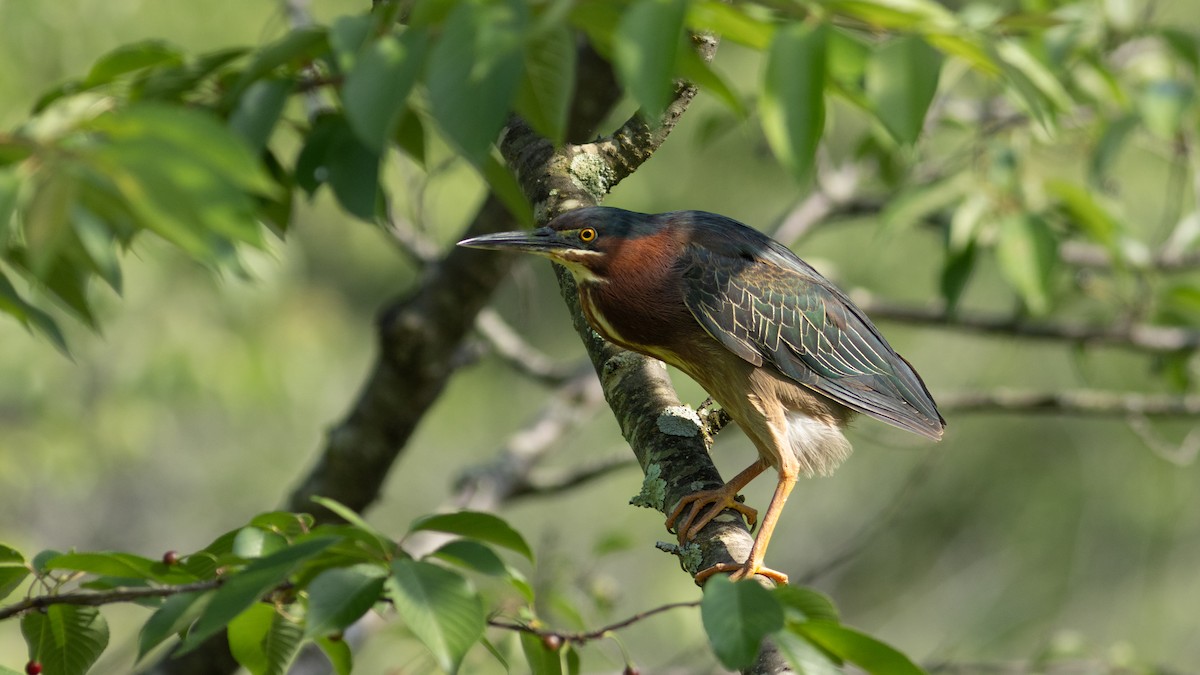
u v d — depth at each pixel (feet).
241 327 59.82
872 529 35.58
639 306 24.70
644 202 65.31
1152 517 74.79
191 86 21.08
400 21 17.80
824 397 26.25
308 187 21.93
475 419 75.97
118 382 56.85
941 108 37.96
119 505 76.07
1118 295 39.22
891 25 16.47
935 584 77.36
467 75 12.92
